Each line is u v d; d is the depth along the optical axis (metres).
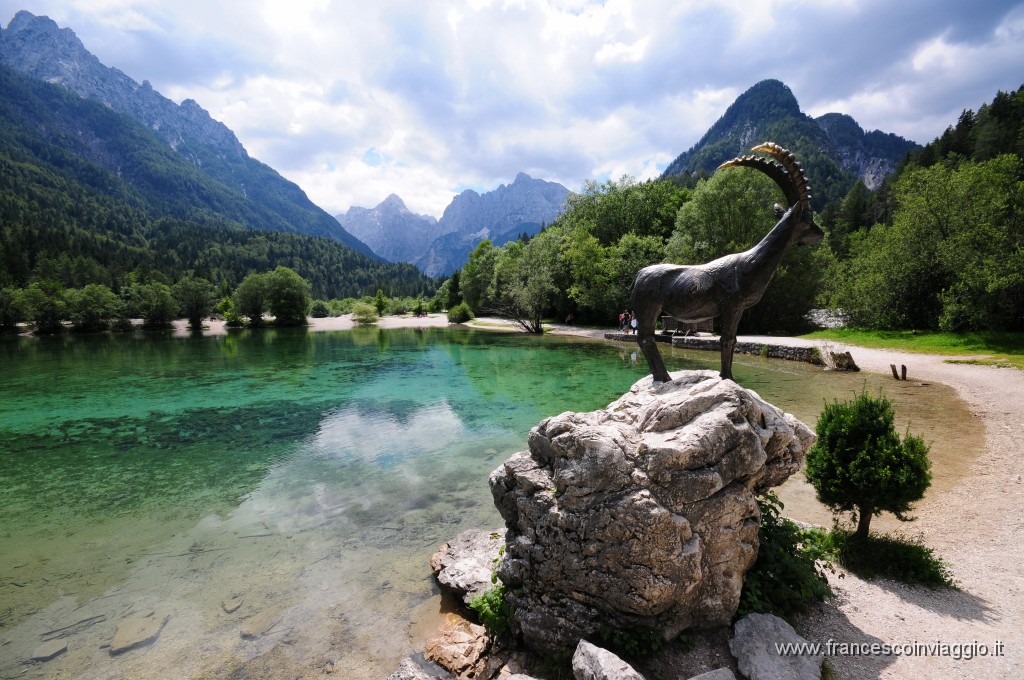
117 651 6.03
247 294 74.88
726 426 5.30
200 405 20.20
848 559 6.77
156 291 70.44
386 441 14.89
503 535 8.23
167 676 5.62
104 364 33.03
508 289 55.62
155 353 39.78
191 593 7.26
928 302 31.34
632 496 4.99
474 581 6.85
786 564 5.96
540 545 5.53
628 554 4.99
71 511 10.27
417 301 109.56
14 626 6.55
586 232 56.94
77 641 6.23
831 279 39.06
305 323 79.94
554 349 37.25
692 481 5.15
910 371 21.95
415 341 47.81
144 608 6.91
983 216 28.83
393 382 24.92
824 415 7.37
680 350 33.34
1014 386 17.70
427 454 13.59
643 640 5.12
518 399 20.16
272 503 10.52
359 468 12.60
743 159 6.28
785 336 36.53
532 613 5.61
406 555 8.25
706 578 5.33
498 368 28.38
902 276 31.52
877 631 5.39
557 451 5.60
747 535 5.50
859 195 90.50
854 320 35.38
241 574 7.76
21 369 30.86
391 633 6.30
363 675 5.61
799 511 9.08
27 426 17.06
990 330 27.17
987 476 9.84
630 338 39.59
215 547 8.66
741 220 37.47
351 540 8.82
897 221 33.38
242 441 15.12
